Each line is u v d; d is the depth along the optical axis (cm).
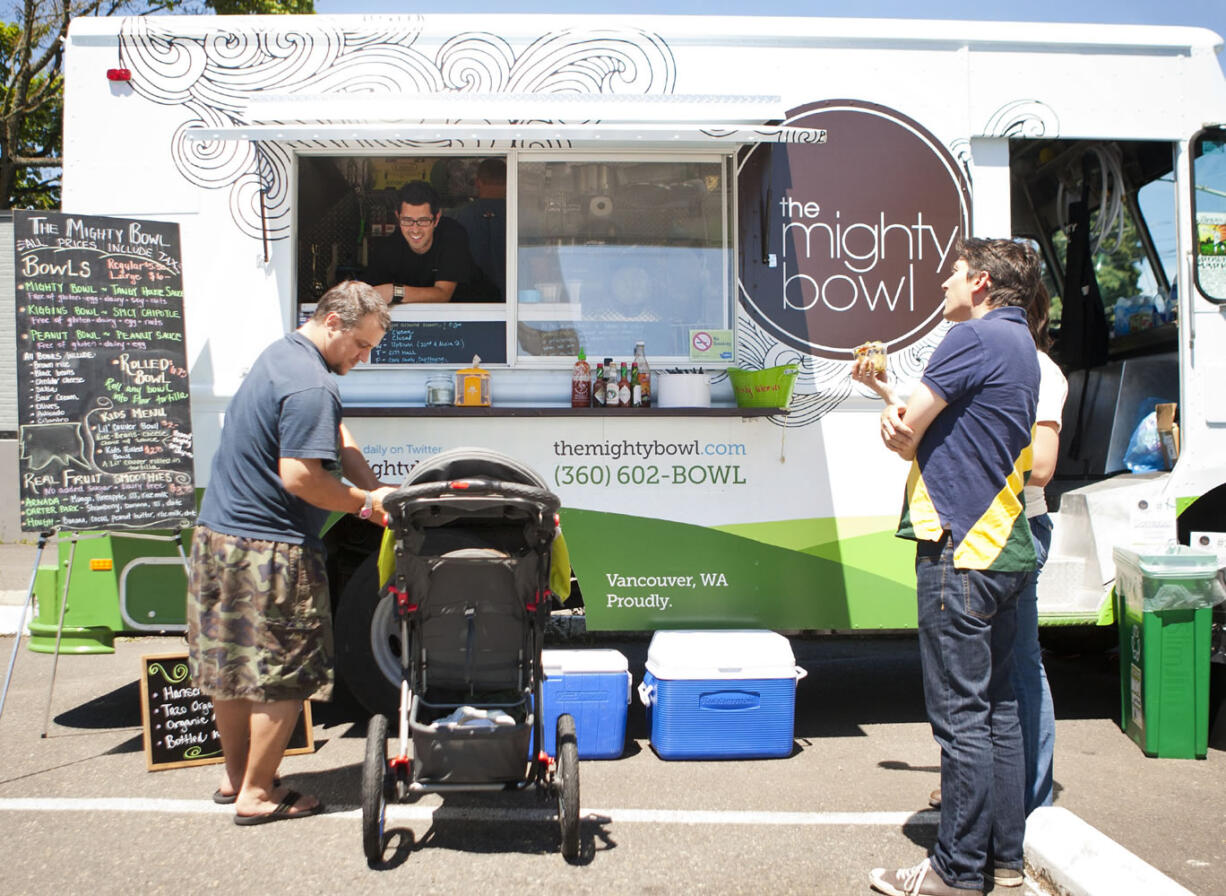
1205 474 452
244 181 421
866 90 438
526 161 431
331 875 288
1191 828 330
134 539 411
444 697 319
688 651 398
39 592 419
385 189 433
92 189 420
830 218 436
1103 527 447
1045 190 593
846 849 310
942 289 440
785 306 434
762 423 428
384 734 300
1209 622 404
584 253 434
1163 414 466
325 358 332
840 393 432
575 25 428
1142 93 451
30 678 533
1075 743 427
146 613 409
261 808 324
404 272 434
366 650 419
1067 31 447
